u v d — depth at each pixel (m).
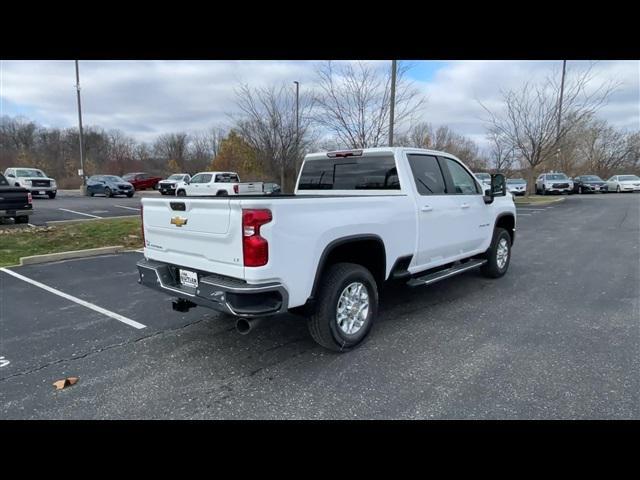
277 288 3.18
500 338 4.13
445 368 3.51
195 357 3.79
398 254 4.38
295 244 3.29
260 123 20.64
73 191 37.00
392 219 4.23
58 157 53.34
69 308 5.18
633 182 30.47
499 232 6.38
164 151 57.78
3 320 4.77
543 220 14.87
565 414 2.82
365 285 4.00
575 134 27.64
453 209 5.21
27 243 9.31
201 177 22.23
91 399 3.09
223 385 3.29
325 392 3.16
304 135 20.17
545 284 6.21
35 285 6.24
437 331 4.35
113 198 26.92
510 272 7.03
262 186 16.94
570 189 28.33
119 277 6.73
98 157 55.22
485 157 30.94
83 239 9.93
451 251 5.32
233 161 28.62
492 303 5.29
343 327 3.85
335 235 3.64
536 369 3.45
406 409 2.92
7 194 11.85
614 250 8.95
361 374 3.43
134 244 9.67
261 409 2.95
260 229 3.09
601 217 15.41
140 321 4.73
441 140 29.20
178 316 4.88
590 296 5.55
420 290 5.94
